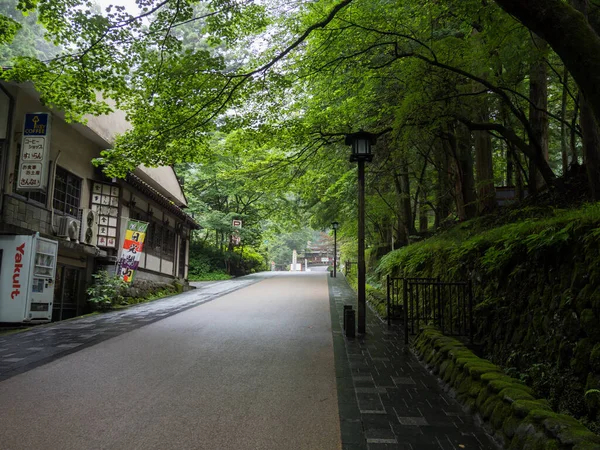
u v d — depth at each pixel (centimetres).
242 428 425
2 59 1864
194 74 835
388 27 910
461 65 892
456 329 780
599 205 502
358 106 1184
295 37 946
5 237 1025
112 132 1477
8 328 996
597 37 455
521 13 476
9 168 1018
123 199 1559
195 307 1382
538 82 1066
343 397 521
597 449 270
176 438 400
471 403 466
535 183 1040
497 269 673
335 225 2416
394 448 381
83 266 1379
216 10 796
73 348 779
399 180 1788
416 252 1182
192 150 1022
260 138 1106
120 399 506
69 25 734
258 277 2891
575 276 459
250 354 739
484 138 1248
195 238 3153
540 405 365
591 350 404
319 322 1091
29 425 428
